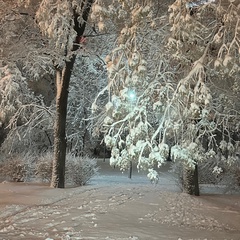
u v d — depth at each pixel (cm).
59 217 996
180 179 1522
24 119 1914
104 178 2152
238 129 1210
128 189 1494
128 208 1141
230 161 1016
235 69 820
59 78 1587
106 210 1102
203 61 899
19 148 2273
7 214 1032
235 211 1187
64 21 1118
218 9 882
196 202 1279
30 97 1853
